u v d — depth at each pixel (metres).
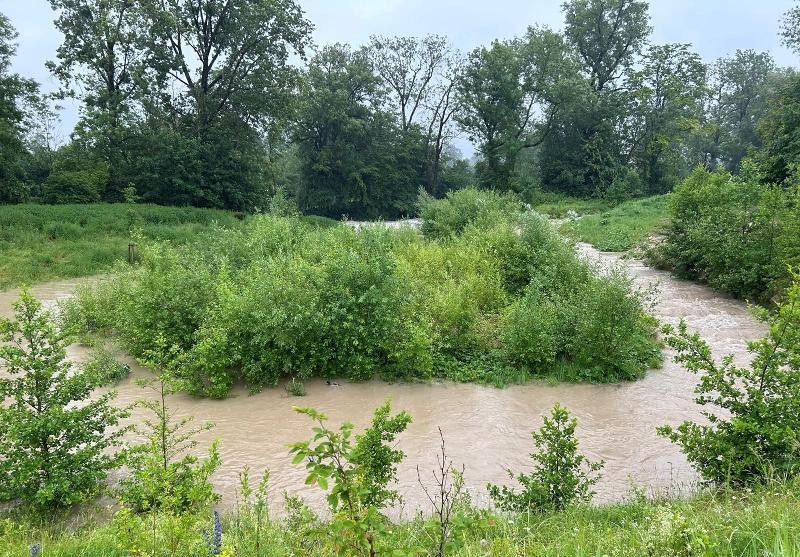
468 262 14.81
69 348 11.83
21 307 6.27
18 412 5.92
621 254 22.62
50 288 18.23
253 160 39.06
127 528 3.91
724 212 16.39
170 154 35.38
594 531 4.40
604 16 52.53
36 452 5.92
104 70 34.81
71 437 6.09
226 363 9.55
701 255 17.00
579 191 52.91
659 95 51.38
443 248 17.14
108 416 6.45
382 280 10.64
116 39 32.88
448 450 7.54
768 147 27.50
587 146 52.44
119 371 10.29
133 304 10.96
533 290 11.98
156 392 9.70
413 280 12.10
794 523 3.57
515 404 9.09
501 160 53.59
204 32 36.41
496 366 10.43
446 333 11.20
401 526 4.91
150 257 13.41
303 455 2.84
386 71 57.38
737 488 5.33
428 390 9.72
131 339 10.97
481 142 53.50
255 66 37.31
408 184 58.34
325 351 10.18
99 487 6.09
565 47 51.47
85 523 5.64
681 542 3.29
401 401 9.26
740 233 15.63
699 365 6.03
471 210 22.08
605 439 7.80
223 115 37.84
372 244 13.24
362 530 2.79
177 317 10.50
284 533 4.67
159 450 6.20
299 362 10.09
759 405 5.49
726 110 67.31
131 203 32.22
